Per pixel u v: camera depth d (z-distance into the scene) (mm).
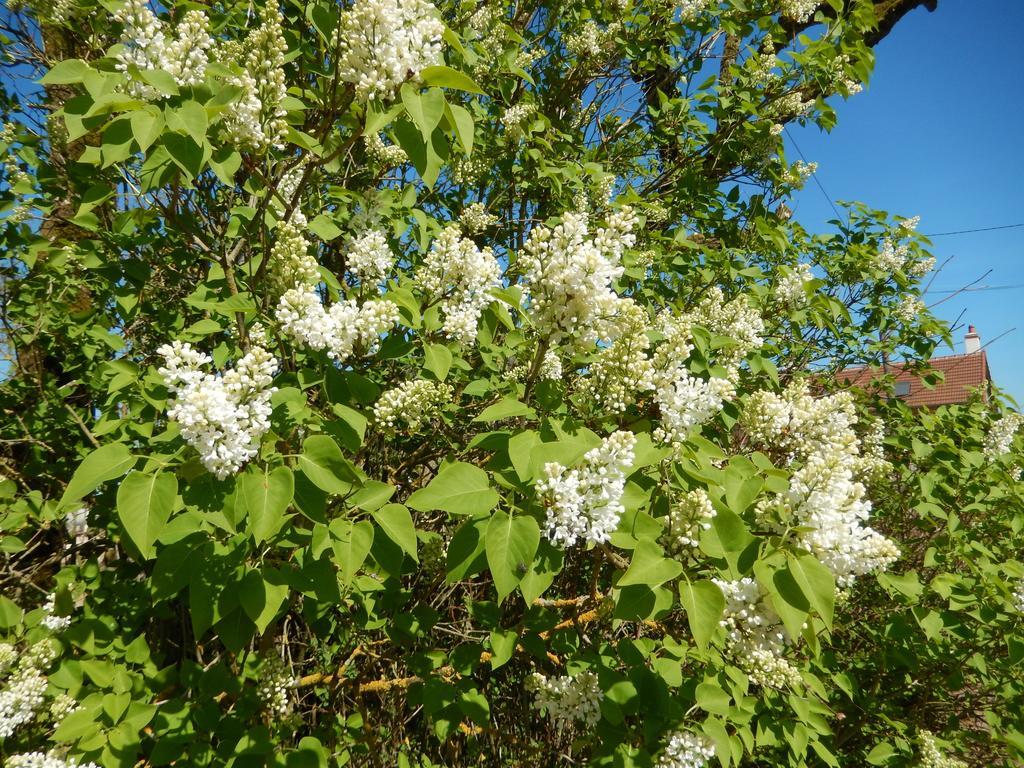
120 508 1695
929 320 6082
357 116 2242
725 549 2006
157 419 3160
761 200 5742
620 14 6492
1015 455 5184
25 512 3561
